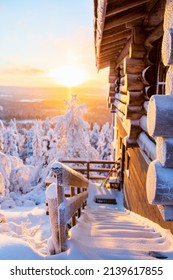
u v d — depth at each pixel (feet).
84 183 17.26
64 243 8.71
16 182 69.67
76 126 72.49
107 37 19.21
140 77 15.80
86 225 13.92
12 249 7.50
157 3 12.94
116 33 17.78
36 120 154.71
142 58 15.72
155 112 7.16
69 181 9.96
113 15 14.16
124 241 10.88
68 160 37.17
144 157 17.60
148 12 14.49
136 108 16.21
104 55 30.40
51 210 8.74
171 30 6.85
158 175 7.41
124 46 25.31
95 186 37.17
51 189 8.89
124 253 9.06
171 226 11.41
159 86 14.51
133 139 17.06
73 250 8.41
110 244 10.25
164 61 7.40
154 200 7.50
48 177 29.27
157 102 7.18
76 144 72.28
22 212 30.78
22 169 69.82
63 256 8.00
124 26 17.46
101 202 32.04
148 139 14.66
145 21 14.97
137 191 20.63
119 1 12.05
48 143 93.66
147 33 15.38
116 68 37.01
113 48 26.89
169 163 7.36
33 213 29.99
